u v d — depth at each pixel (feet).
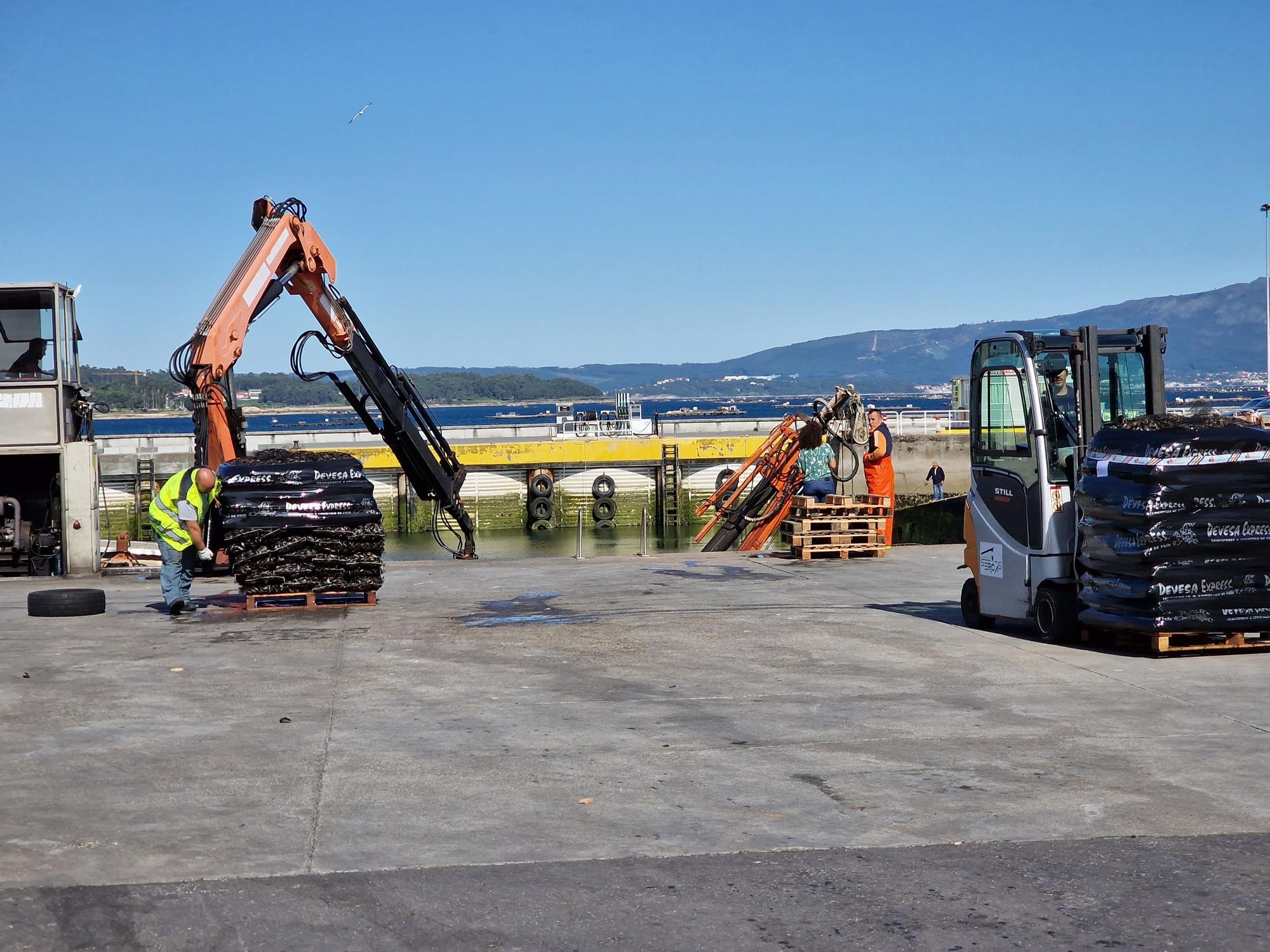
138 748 24.93
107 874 17.53
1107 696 29.55
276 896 16.76
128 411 387.75
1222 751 24.21
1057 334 37.63
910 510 93.04
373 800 21.18
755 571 61.26
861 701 29.30
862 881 17.31
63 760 23.89
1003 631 40.06
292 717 27.96
